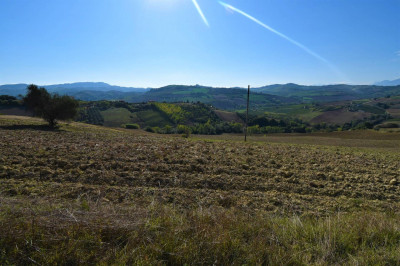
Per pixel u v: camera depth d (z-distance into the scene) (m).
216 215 4.40
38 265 2.74
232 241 3.40
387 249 3.60
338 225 4.31
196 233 3.47
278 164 12.23
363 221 4.60
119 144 15.38
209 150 15.48
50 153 10.94
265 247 3.42
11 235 3.03
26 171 8.07
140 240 3.28
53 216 3.61
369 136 71.31
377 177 10.70
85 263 2.86
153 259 2.96
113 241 3.27
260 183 8.70
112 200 6.20
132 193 6.71
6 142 13.55
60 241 3.11
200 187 7.94
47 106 35.16
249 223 4.24
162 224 3.80
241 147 18.70
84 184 7.34
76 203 4.75
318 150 21.28
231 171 10.06
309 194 8.13
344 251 3.62
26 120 42.38
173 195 6.82
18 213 3.61
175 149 14.83
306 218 5.62
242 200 6.89
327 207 6.83
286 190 8.29
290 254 3.35
